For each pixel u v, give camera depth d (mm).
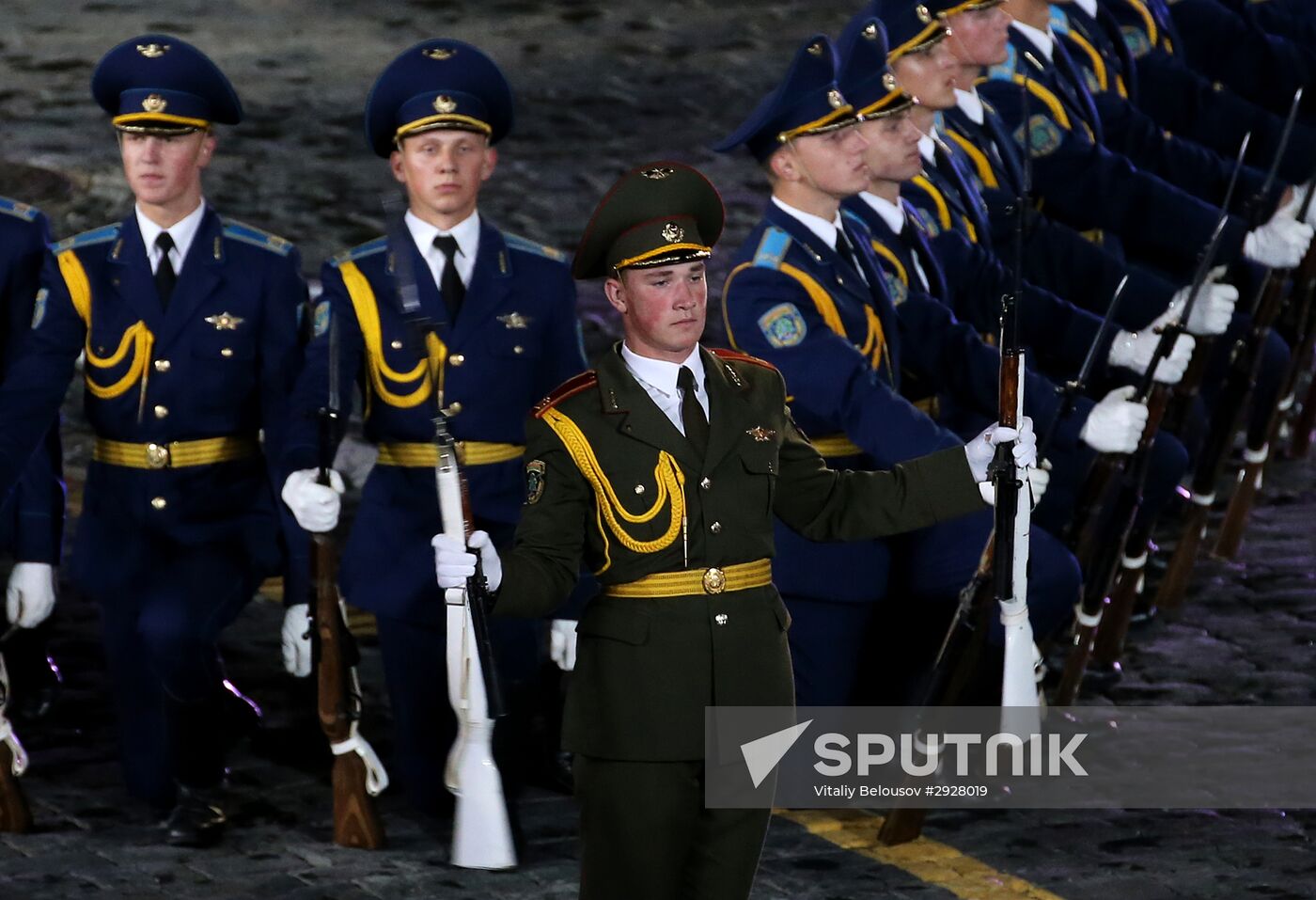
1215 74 34344
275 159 49875
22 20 62156
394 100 21922
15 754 22375
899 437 22500
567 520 17391
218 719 22641
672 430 17484
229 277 22797
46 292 22844
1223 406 29203
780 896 21031
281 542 23156
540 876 21438
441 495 16797
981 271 26094
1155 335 25781
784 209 23547
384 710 26047
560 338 22672
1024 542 18953
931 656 24969
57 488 23781
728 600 17500
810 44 23078
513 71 56750
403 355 22109
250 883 21172
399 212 19359
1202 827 22969
